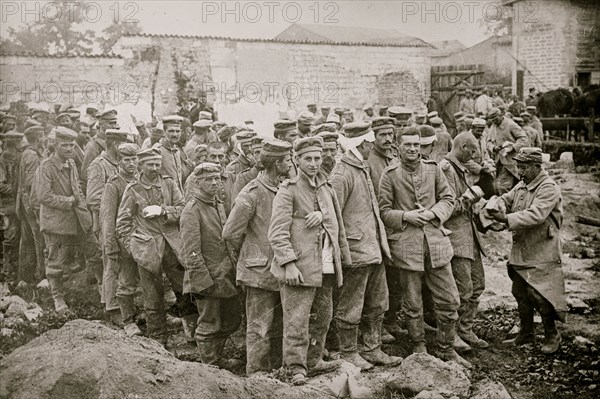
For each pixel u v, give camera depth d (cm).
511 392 486
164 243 544
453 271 552
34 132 735
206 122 707
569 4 871
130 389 417
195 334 518
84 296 670
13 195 736
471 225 560
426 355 475
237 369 525
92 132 752
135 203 546
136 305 605
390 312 574
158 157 550
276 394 441
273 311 494
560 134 927
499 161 735
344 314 505
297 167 518
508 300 665
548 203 534
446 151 740
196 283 500
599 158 905
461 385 456
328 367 488
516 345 568
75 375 416
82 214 660
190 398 421
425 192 525
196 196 508
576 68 876
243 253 493
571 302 650
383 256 524
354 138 540
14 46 795
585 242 802
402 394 461
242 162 597
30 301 670
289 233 470
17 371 426
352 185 508
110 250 559
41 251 707
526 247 549
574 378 509
